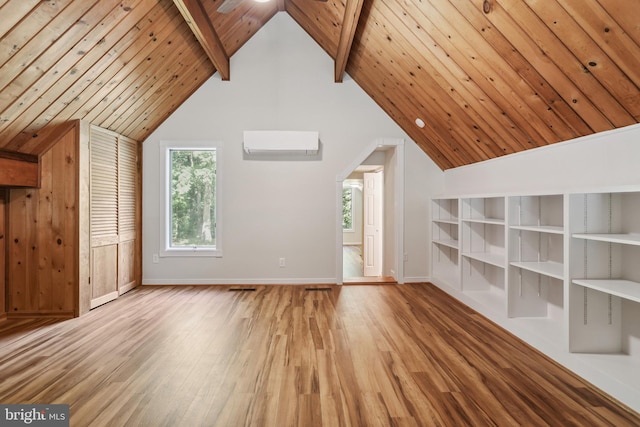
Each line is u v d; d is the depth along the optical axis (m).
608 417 1.98
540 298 3.38
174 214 5.33
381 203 6.45
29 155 3.60
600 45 1.99
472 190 4.59
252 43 5.20
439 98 3.71
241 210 5.24
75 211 3.77
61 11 2.45
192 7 3.33
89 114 3.80
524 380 2.39
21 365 2.61
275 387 2.30
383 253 6.24
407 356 2.77
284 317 3.72
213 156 5.33
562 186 2.98
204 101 5.18
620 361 2.41
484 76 2.92
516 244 3.36
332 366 2.59
